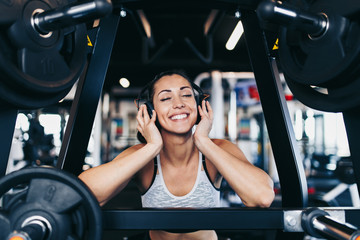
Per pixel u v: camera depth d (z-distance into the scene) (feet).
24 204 2.65
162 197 4.50
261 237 10.41
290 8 2.69
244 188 3.82
